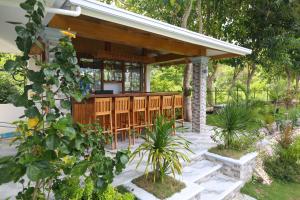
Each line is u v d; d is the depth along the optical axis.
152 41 4.84
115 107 4.72
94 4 2.95
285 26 9.22
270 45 8.93
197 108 6.65
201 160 4.75
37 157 1.55
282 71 13.25
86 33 3.79
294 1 8.32
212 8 9.16
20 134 1.75
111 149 4.61
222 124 5.12
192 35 4.50
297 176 4.98
